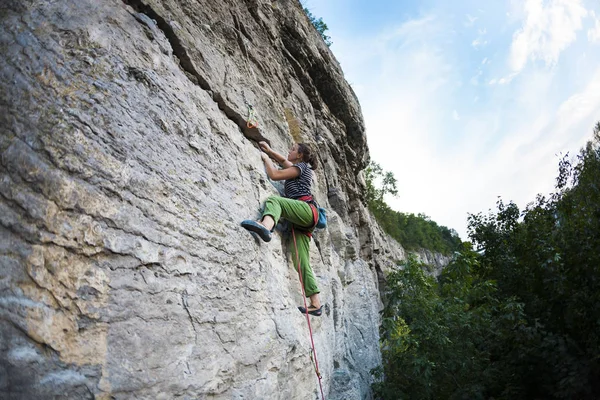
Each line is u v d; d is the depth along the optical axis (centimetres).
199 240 307
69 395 200
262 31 634
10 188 213
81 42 274
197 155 345
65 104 247
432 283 1007
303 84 832
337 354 649
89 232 231
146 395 232
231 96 447
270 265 407
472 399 864
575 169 1182
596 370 877
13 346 192
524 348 975
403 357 877
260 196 434
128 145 274
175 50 379
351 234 877
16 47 244
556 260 992
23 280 203
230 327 313
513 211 1341
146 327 245
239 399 302
